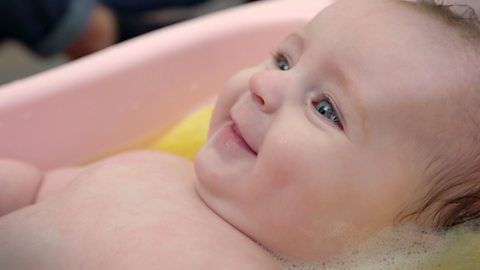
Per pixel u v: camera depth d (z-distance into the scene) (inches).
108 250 26.5
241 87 29.8
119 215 28.0
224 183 28.6
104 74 39.7
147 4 65.7
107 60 40.1
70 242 27.2
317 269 28.9
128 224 27.5
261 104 27.8
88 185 30.2
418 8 28.5
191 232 27.2
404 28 27.2
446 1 31.5
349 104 26.5
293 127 27.0
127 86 40.7
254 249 27.7
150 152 35.4
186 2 67.6
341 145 26.6
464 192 27.3
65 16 58.1
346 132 26.7
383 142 26.4
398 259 29.1
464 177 27.0
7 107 37.0
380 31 27.1
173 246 26.3
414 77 26.1
